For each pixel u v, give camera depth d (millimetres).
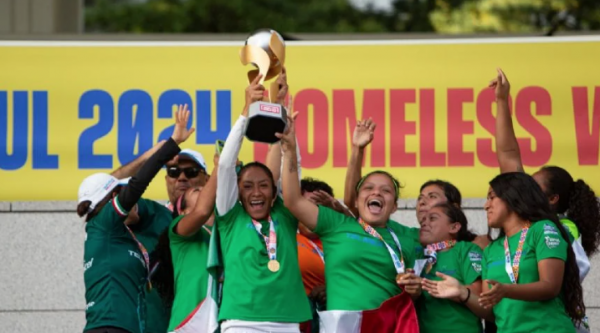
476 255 20656
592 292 25766
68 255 26094
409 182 25828
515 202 19609
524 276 19250
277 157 21438
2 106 26031
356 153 21875
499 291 18406
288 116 19969
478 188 25766
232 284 19578
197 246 20641
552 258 19031
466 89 25969
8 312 26031
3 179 25984
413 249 20953
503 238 20031
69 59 26141
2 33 27438
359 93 26031
